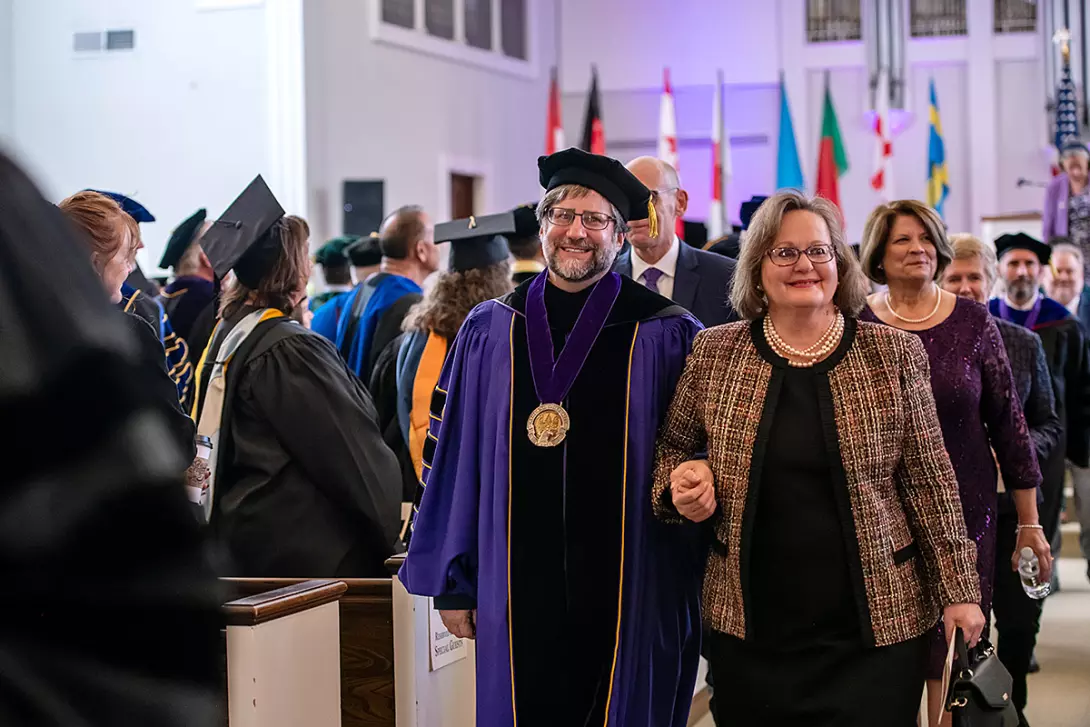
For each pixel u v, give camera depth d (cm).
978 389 317
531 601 266
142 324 223
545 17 1602
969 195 1620
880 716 245
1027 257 488
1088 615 614
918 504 255
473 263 400
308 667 257
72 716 108
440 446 282
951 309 325
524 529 268
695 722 436
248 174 1170
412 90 1334
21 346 104
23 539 105
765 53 1631
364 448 321
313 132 1199
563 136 1645
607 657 264
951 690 251
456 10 1398
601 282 279
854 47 1625
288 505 320
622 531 266
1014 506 375
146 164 1182
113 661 110
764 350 258
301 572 318
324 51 1229
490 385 277
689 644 285
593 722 262
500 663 266
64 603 109
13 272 105
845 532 248
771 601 252
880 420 250
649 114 1648
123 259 271
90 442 107
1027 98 1614
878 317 330
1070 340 468
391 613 296
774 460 251
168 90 1177
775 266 253
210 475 318
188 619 114
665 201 362
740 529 253
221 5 1166
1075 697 464
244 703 236
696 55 1641
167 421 117
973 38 1614
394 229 499
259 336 323
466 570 279
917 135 1631
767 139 1634
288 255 334
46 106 1190
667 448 268
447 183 1383
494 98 1471
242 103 1169
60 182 1186
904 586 251
